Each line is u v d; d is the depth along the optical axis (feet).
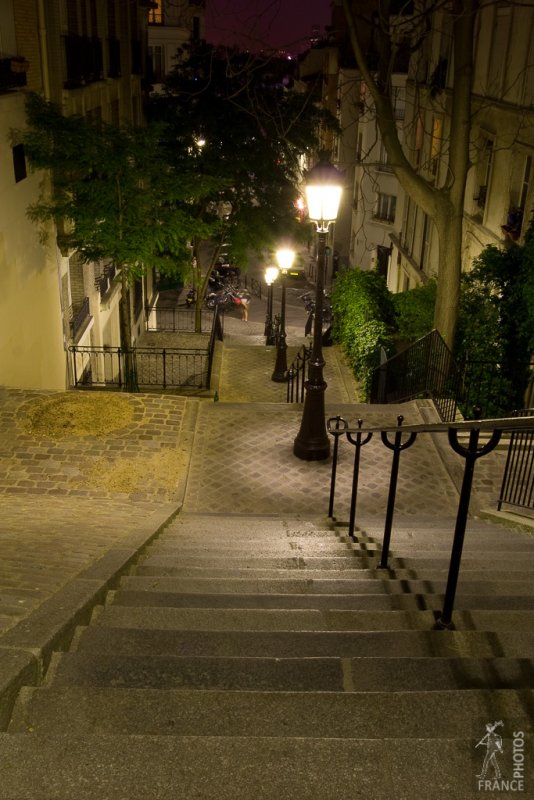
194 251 84.58
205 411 39.75
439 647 11.57
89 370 67.67
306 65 168.45
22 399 38.91
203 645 11.62
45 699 8.66
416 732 8.31
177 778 6.95
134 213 50.03
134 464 33.42
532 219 49.88
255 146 75.51
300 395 61.98
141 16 97.25
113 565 16.43
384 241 128.16
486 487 33.12
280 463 34.96
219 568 17.88
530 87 53.26
